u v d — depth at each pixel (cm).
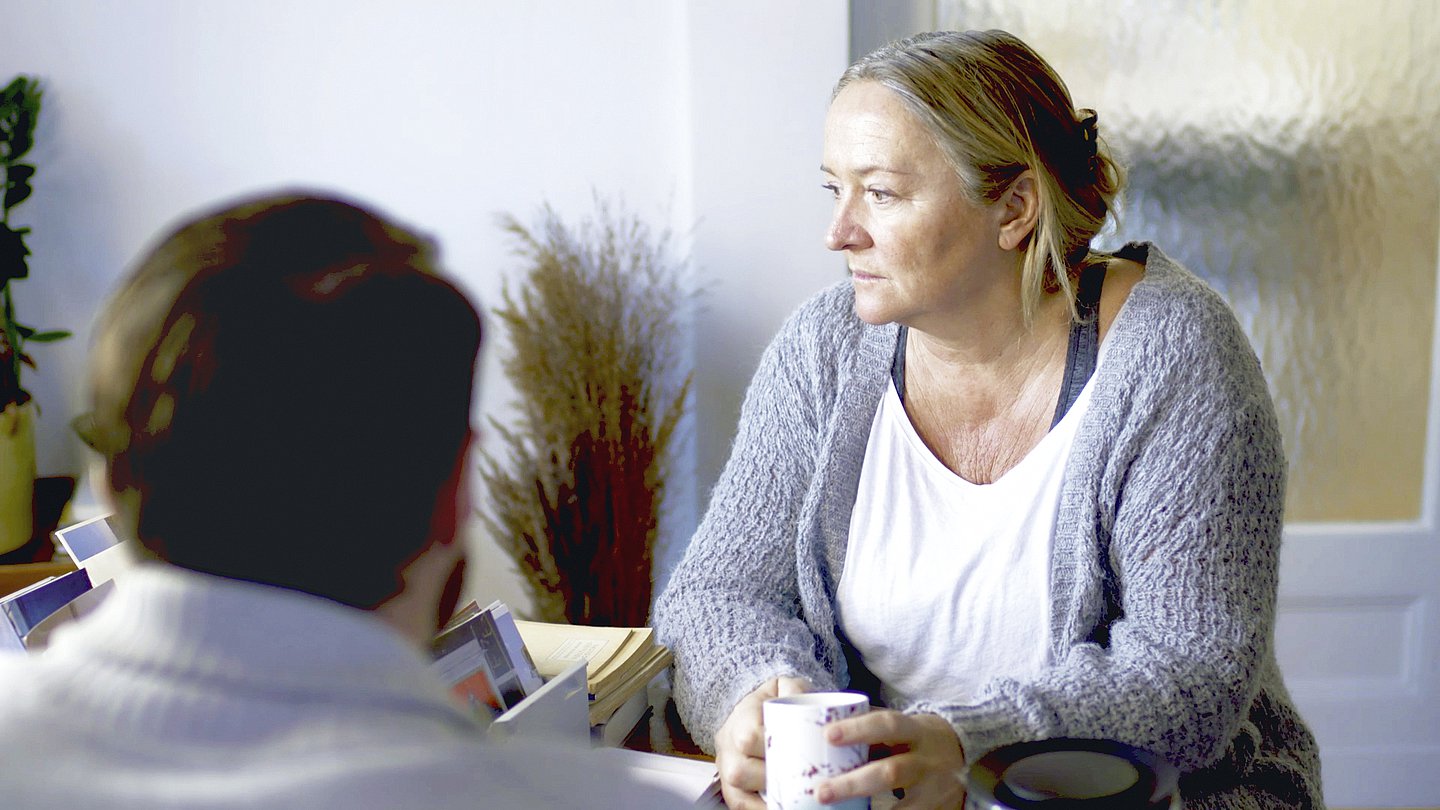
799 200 231
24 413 201
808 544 128
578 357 216
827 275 234
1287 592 243
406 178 237
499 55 233
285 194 50
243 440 44
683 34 228
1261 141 235
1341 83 232
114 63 231
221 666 43
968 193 111
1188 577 111
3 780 40
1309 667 246
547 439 218
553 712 92
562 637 119
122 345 46
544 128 235
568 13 231
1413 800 247
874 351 129
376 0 231
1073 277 123
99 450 47
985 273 115
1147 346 115
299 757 40
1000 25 237
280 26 232
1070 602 117
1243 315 240
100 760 41
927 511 124
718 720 112
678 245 236
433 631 53
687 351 237
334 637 44
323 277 46
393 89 234
